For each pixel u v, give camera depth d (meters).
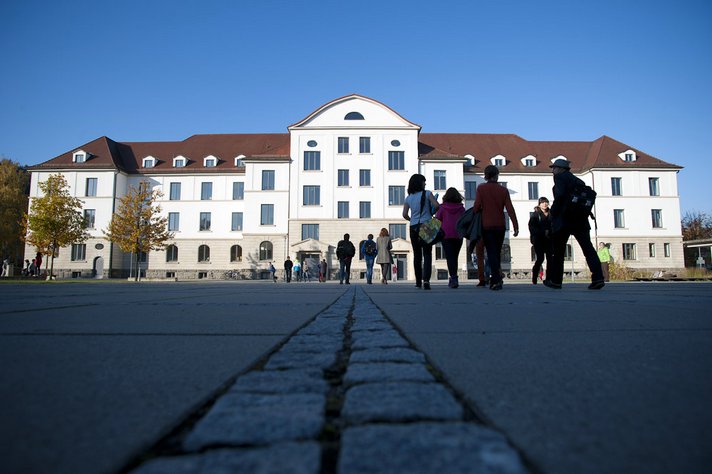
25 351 1.97
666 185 42.50
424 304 4.45
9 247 48.03
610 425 1.04
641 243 41.84
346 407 1.10
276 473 0.76
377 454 0.83
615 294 6.21
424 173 38.94
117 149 45.97
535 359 1.78
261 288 10.00
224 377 1.51
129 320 3.14
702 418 1.09
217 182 43.22
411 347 2.04
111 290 8.62
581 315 3.39
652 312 3.59
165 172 43.31
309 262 37.69
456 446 0.87
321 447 0.90
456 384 1.39
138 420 1.08
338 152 38.47
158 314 3.54
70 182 41.97
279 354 1.87
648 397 1.27
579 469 0.81
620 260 41.53
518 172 42.59
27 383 1.42
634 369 1.61
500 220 7.18
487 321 3.02
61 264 41.53
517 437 0.96
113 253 41.59
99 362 1.74
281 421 1.02
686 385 1.39
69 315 3.45
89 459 0.85
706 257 49.53
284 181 39.47
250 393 1.28
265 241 39.06
